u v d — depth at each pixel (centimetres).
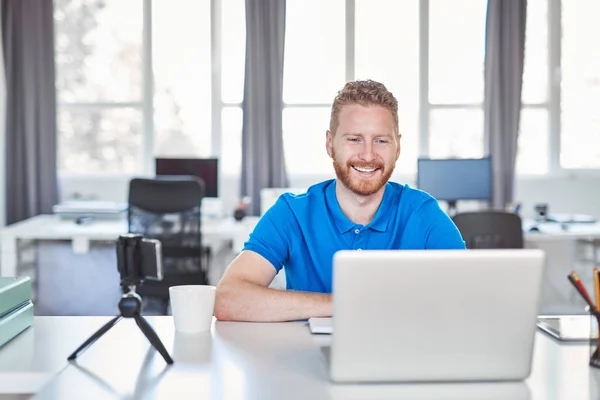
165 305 394
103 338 148
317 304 162
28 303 160
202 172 509
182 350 137
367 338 116
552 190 597
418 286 115
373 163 174
